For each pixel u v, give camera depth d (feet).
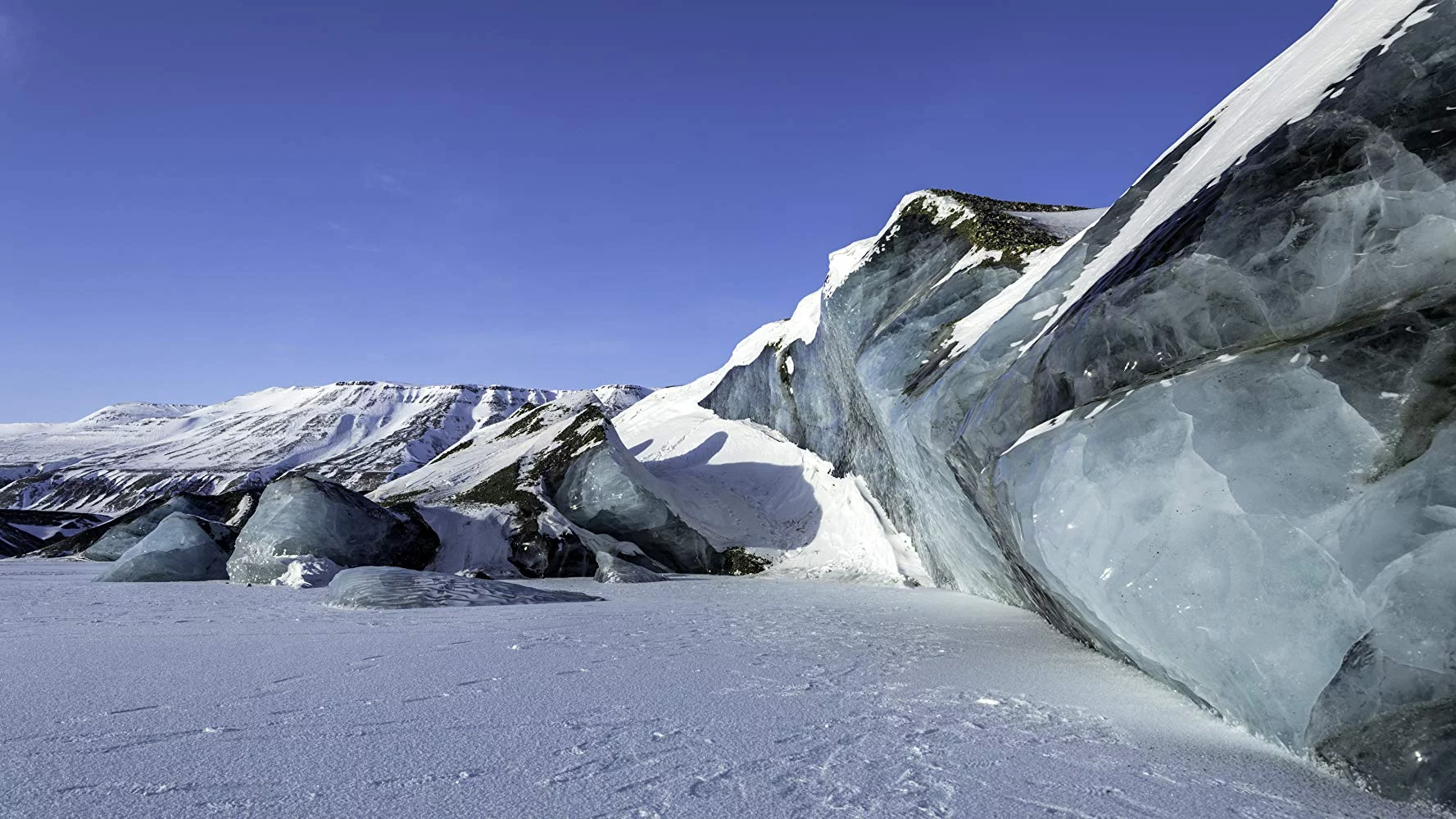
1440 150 8.89
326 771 7.52
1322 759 8.08
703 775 7.68
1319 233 9.73
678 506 52.54
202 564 41.57
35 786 6.98
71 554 64.28
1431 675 7.31
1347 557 7.99
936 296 33.12
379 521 43.11
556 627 19.76
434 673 12.80
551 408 71.41
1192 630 9.52
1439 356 7.97
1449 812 6.82
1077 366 13.35
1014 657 15.44
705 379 85.66
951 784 7.58
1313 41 16.20
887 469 45.39
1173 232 13.09
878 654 15.71
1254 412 9.27
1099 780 7.78
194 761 7.79
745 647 16.49
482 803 6.70
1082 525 11.35
